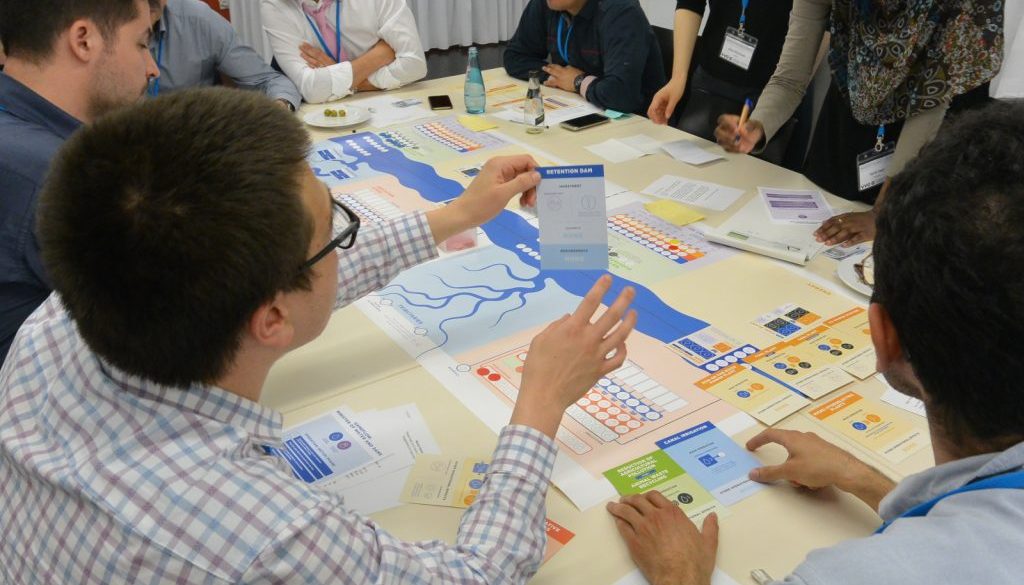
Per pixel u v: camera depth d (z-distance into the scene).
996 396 0.58
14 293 1.29
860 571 0.55
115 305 0.62
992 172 0.57
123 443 0.67
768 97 2.08
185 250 0.60
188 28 2.58
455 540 0.89
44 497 0.69
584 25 2.75
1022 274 0.53
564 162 2.15
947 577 0.53
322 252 0.75
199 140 0.62
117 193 0.60
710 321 1.41
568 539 0.96
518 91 2.80
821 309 1.44
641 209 1.86
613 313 1.00
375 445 1.12
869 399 1.19
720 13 2.64
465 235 1.68
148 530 0.63
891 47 1.65
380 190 1.98
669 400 1.20
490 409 1.19
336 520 0.67
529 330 1.40
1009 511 0.55
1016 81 2.91
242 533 0.63
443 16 5.16
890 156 1.82
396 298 1.51
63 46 1.26
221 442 0.69
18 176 1.22
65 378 0.72
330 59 2.87
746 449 1.10
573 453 1.10
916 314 0.60
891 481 0.96
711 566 0.90
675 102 2.44
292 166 0.67
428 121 2.49
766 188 1.96
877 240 0.65
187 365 0.67
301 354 1.35
